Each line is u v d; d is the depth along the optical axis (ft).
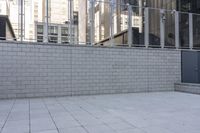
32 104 27.89
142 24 41.50
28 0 34.83
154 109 24.30
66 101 30.27
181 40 43.98
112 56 38.58
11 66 32.94
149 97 33.96
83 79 36.65
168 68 42.29
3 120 19.30
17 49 33.30
